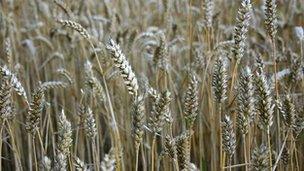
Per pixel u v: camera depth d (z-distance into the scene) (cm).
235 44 131
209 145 160
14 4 237
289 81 145
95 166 130
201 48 175
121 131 161
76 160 115
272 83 142
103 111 165
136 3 235
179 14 208
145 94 142
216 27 179
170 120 121
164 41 154
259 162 116
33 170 168
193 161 161
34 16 239
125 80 114
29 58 206
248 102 122
